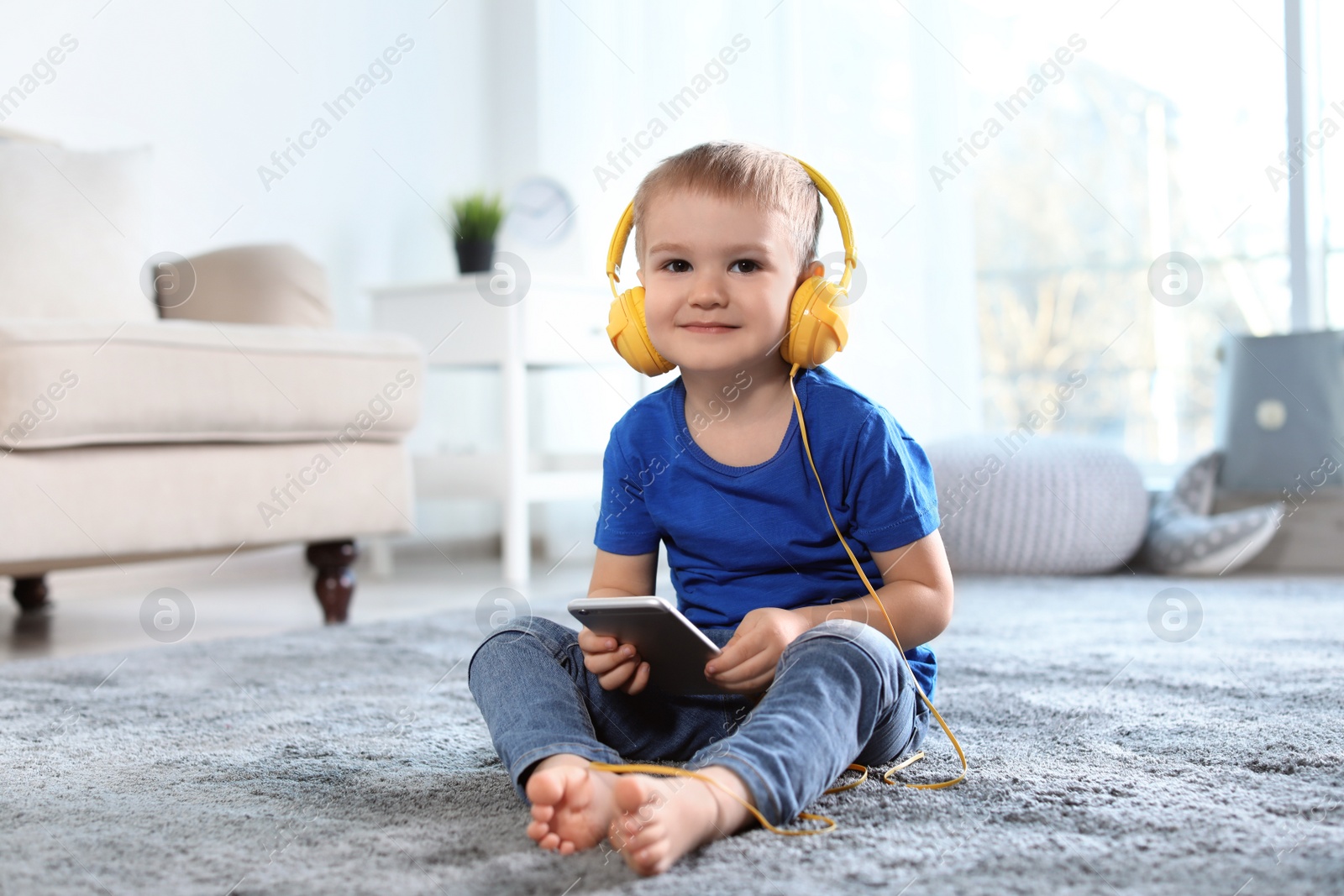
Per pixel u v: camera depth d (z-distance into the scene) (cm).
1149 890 60
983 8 300
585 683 85
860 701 75
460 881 63
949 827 71
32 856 69
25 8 252
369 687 127
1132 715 104
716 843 68
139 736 104
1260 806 75
